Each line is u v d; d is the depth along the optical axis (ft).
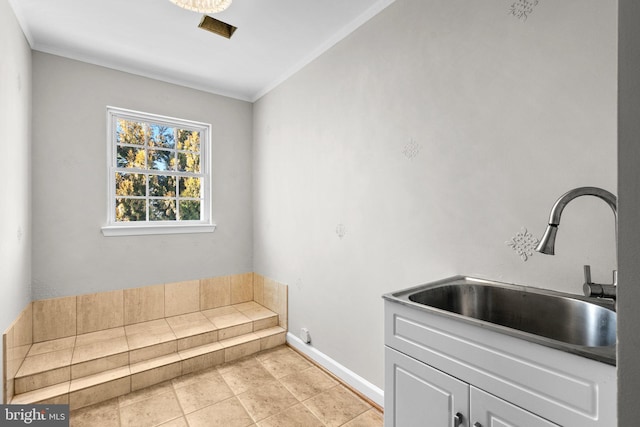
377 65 6.23
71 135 7.86
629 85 1.64
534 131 4.14
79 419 5.88
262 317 9.28
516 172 4.31
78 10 6.21
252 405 6.33
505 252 4.43
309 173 8.11
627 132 1.65
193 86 9.62
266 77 9.27
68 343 7.50
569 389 2.58
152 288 9.04
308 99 8.11
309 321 8.23
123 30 6.90
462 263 4.92
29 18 6.44
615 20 3.51
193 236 9.73
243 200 10.69
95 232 8.21
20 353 6.40
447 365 3.44
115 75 8.42
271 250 9.86
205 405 6.33
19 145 6.36
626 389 1.65
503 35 4.42
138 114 8.87
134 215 8.94
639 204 1.61
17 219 6.24
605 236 3.61
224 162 10.28
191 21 6.62
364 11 6.35
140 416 5.98
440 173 5.19
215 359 7.91
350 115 6.86
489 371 3.08
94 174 8.19
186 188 9.82
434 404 3.57
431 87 5.30
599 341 3.46
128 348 7.27
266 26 6.79
